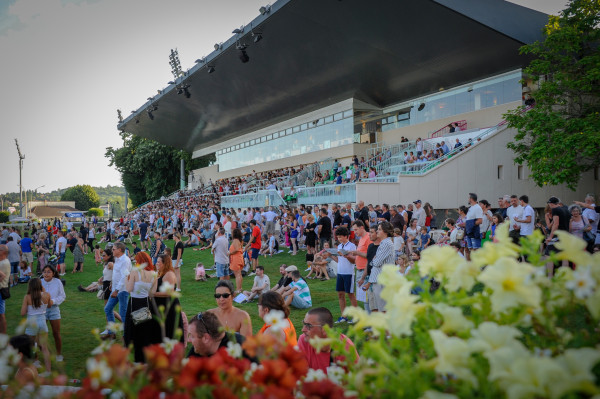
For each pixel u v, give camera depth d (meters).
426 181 20.17
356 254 7.89
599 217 10.41
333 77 28.50
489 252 1.70
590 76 16.47
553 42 17.81
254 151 44.47
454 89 26.81
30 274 15.96
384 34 22.59
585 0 17.47
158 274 6.00
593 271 1.53
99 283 12.98
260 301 4.73
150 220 35.75
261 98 34.53
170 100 39.16
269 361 1.57
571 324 1.69
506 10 22.78
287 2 21.89
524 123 18.00
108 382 1.50
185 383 1.51
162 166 59.88
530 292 1.47
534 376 1.25
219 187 41.25
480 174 21.45
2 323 7.65
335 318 8.62
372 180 21.44
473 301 1.63
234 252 11.53
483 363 1.48
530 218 10.02
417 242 13.19
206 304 10.77
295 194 23.98
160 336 5.72
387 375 1.62
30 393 1.70
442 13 19.91
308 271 14.41
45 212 107.75
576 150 16.70
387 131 31.53
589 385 1.20
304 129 37.28
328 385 1.57
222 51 28.16
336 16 22.23
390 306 1.78
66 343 7.70
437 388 1.50
